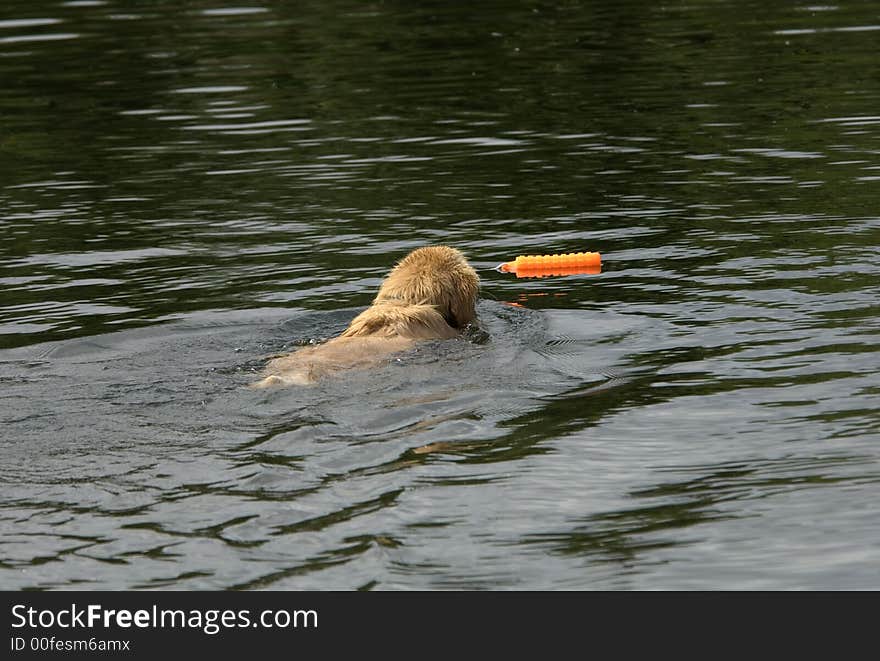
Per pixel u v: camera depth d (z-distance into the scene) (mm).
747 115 38000
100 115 41312
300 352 18719
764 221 26875
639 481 13758
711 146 34469
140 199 31031
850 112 37594
